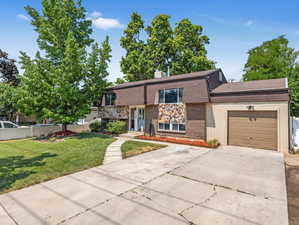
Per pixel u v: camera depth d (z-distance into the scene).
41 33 14.46
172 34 26.27
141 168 6.34
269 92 9.20
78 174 5.81
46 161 7.27
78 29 17.05
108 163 7.00
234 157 7.80
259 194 4.27
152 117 14.43
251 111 9.87
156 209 3.61
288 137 8.72
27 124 22.69
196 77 11.54
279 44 26.48
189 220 3.22
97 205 3.80
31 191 4.56
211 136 11.22
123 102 15.73
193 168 6.30
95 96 15.42
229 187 4.68
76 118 13.91
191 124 12.13
